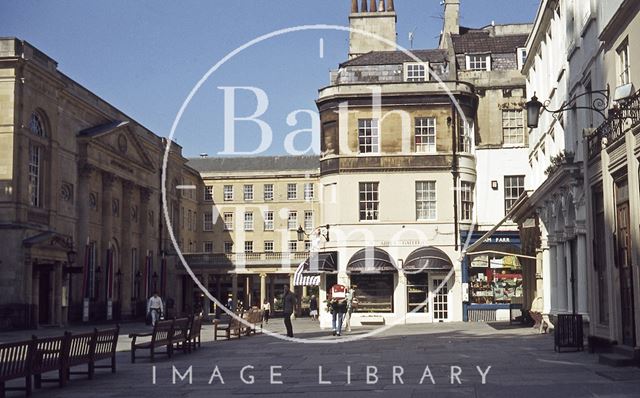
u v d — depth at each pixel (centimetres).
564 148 2648
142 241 6656
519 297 4103
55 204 5047
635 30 1641
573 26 2467
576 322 2016
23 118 4669
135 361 2009
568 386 1309
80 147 5509
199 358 2089
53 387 1470
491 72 4488
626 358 1591
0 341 3253
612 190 1772
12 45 4619
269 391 1358
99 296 5762
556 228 2727
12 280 4544
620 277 1728
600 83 2039
